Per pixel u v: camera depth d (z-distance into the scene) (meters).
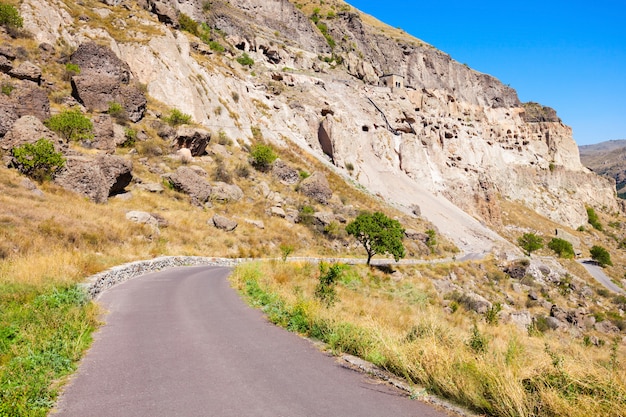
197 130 46.66
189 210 36.41
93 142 35.19
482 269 56.38
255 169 55.31
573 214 152.50
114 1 65.50
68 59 45.66
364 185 84.62
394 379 6.07
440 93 149.12
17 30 43.97
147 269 20.03
